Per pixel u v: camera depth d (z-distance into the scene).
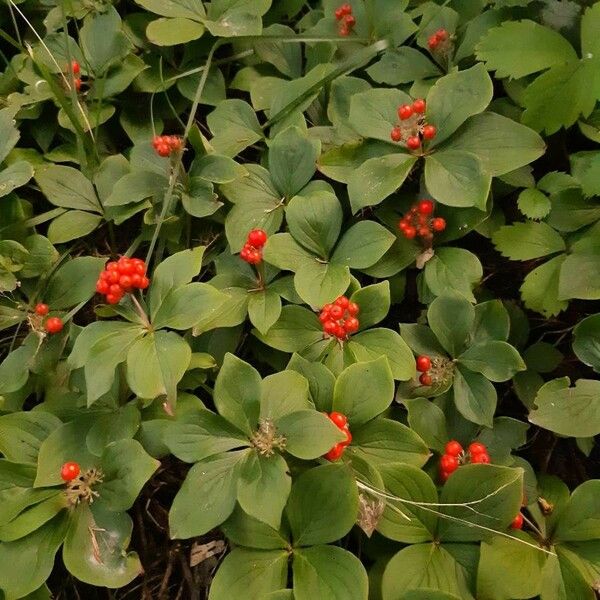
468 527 0.48
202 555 0.53
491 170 0.55
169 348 0.48
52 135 0.64
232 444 0.47
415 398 0.52
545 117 0.57
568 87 0.56
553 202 0.56
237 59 0.67
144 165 0.59
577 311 0.59
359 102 0.58
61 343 0.54
